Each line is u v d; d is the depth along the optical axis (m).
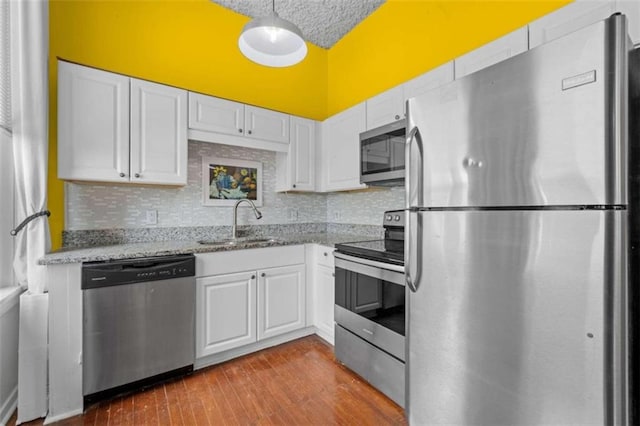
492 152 1.03
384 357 1.70
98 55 2.12
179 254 1.89
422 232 1.26
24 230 1.66
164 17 2.39
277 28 1.71
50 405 1.53
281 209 3.07
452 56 2.11
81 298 1.60
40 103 1.67
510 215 0.99
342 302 2.05
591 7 1.27
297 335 2.48
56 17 1.98
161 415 1.56
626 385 0.82
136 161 2.01
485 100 1.05
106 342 1.64
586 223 0.84
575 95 0.85
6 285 1.70
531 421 0.96
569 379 0.88
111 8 2.17
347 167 2.64
